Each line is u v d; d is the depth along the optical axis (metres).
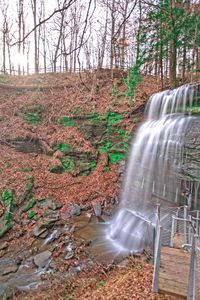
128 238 12.43
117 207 15.67
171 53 19.08
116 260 10.95
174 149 13.34
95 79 23.16
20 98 23.31
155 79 22.98
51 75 26.20
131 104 19.53
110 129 19.12
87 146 18.91
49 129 20.56
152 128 16.00
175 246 7.53
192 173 12.12
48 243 13.09
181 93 16.23
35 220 14.74
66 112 21.19
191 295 5.84
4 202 15.51
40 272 11.28
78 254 11.91
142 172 15.26
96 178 17.44
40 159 18.73
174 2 12.12
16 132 19.92
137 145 16.61
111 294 7.89
